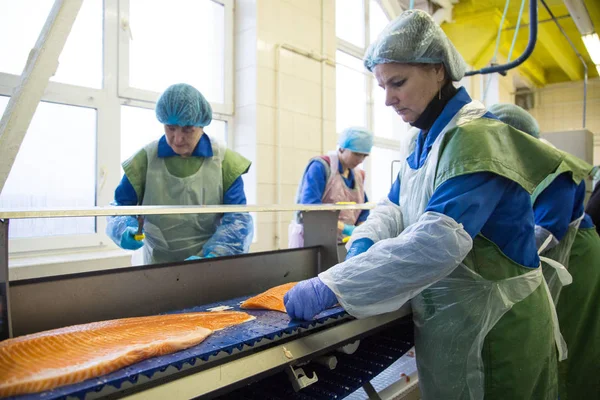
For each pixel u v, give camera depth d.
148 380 0.64
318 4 3.11
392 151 4.34
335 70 3.24
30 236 2.04
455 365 1.09
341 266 0.95
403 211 1.25
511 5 4.41
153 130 2.50
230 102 2.81
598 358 1.90
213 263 1.19
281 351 0.82
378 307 0.94
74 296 0.95
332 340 0.93
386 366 1.09
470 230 0.94
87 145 2.23
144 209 0.94
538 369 1.09
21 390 0.57
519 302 1.07
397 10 3.26
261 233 2.75
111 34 2.27
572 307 1.93
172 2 2.57
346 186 2.45
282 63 2.83
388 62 1.05
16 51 1.99
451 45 1.08
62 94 2.09
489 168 0.94
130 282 1.03
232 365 0.74
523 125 1.83
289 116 2.88
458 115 1.08
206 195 1.70
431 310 1.12
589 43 4.16
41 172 2.06
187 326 0.86
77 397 0.57
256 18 2.68
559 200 1.68
